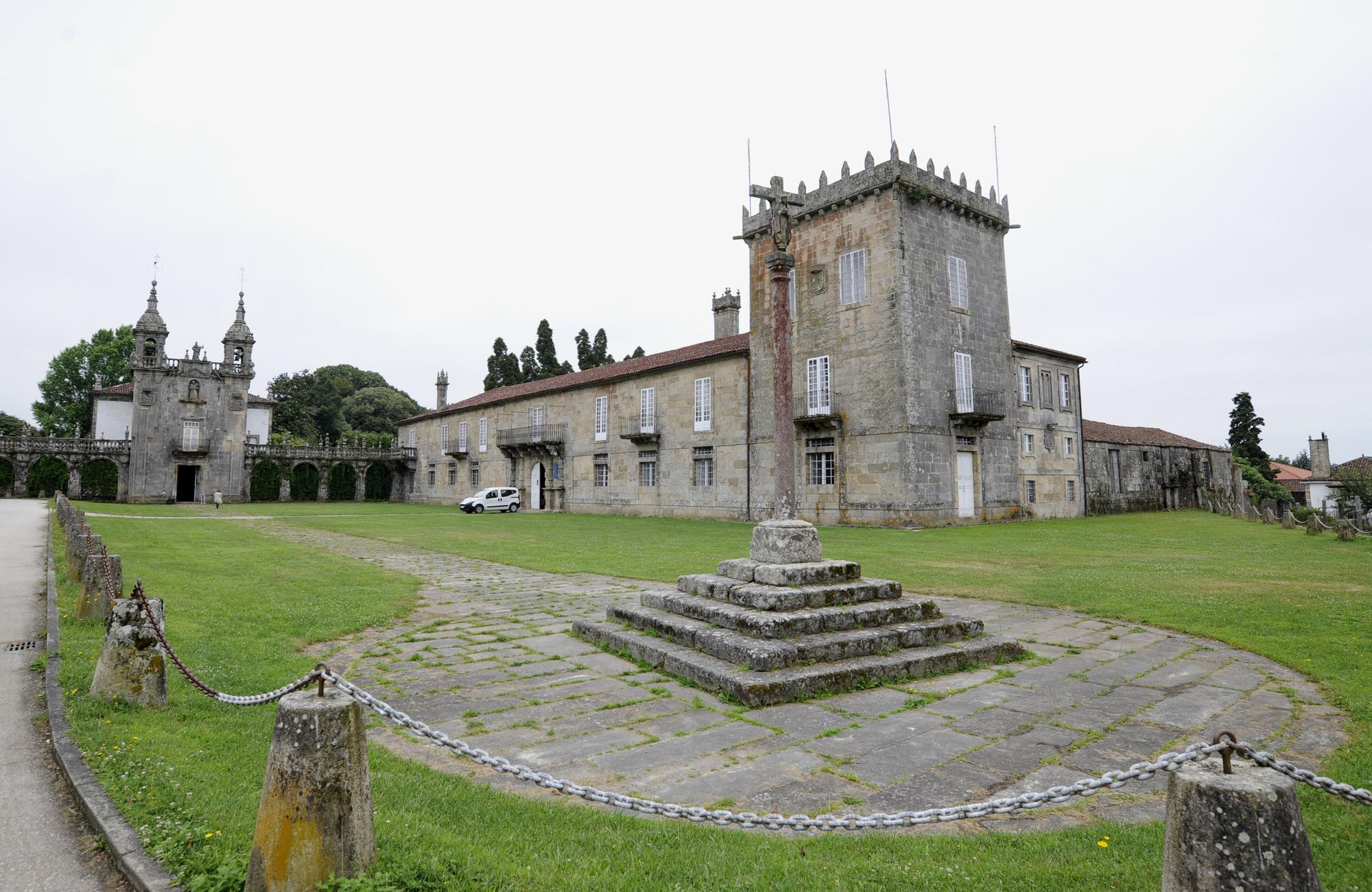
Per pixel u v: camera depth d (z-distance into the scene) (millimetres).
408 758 5164
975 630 8359
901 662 7203
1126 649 8477
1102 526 28391
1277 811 2352
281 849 2998
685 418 36312
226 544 20422
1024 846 3760
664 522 32125
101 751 4746
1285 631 8906
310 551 18922
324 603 10820
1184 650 8367
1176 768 2682
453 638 9016
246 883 3049
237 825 3723
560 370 67812
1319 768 4789
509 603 11531
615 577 14539
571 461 43938
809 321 31141
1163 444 46438
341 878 3033
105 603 9078
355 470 61406
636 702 6445
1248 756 2586
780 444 9453
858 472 28984
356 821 3141
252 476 55938
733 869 3494
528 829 3928
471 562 17266
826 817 3240
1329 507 45219
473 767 5000
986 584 12867
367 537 24109
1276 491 55281
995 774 4848
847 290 29719
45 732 5438
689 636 7719
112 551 16922
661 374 37875
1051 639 9000
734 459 33719
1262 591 11781
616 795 3434
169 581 12469
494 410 52000
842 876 3441
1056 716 6074
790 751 5270
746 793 4547
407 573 15094
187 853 3451
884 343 28297
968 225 31094
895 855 3689
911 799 4461
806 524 8898
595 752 5254
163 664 5871
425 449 61625
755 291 33312
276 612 10023
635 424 39281
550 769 4938
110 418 55406
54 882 3432
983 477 30422
